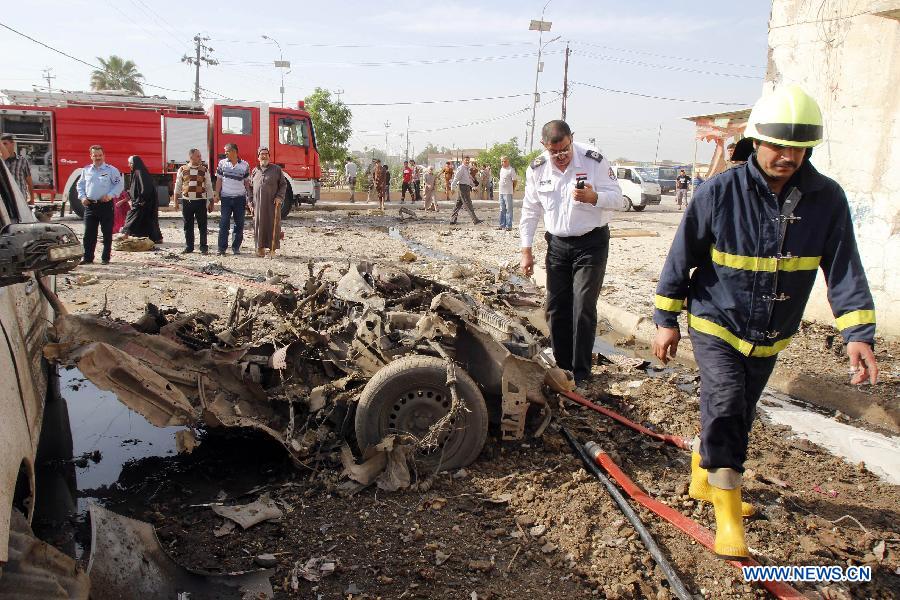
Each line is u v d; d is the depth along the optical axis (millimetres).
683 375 6324
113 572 2730
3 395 2570
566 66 40875
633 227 21516
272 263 11836
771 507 3883
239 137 20062
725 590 3156
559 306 5656
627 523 3629
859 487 4215
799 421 5254
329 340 4703
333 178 37625
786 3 7980
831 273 3062
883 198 7285
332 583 3121
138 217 12891
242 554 3338
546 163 5375
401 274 5180
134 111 19172
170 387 3777
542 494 3893
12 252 2297
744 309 3115
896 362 6562
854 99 7441
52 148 18625
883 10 6480
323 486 3939
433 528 3564
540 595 3076
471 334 4379
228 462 4375
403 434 4082
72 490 4004
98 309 7926
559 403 5070
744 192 3025
